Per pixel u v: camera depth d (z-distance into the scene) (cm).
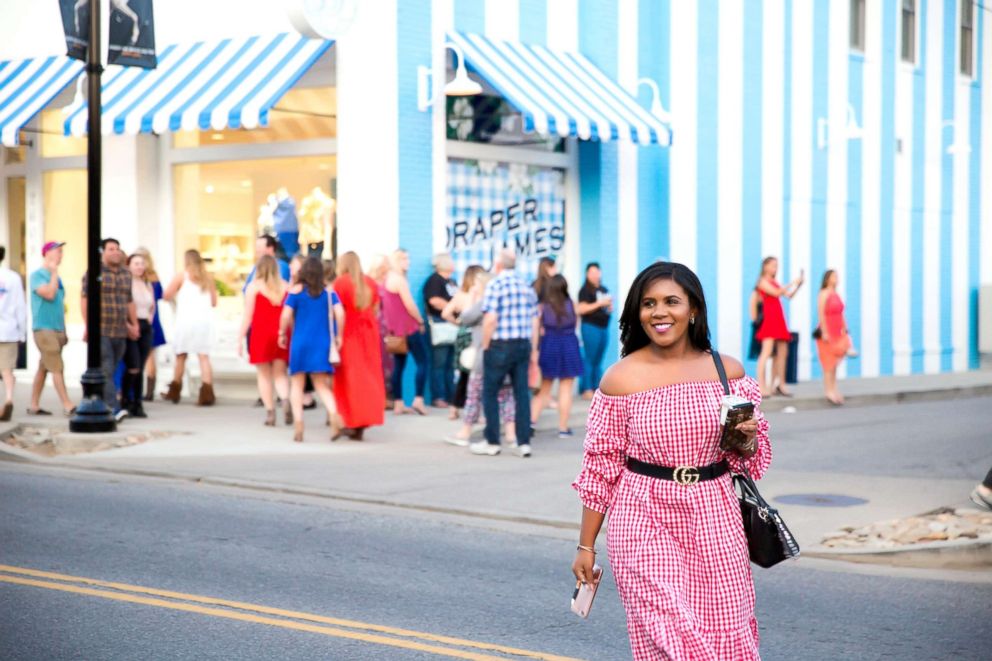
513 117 1814
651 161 1984
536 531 939
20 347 1931
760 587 768
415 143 1656
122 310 1438
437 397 1666
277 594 729
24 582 746
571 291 1906
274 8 1631
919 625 681
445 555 845
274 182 1705
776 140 2222
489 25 1752
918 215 2597
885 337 2517
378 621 673
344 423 1351
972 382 2330
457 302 1593
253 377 1686
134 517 954
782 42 2230
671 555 419
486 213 1780
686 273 430
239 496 1062
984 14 2780
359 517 978
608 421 432
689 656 407
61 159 1864
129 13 1297
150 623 662
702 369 430
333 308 1341
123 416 1449
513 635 651
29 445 1306
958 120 2703
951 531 887
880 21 2477
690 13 2038
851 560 848
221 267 1742
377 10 1611
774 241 2223
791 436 1527
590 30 1886
